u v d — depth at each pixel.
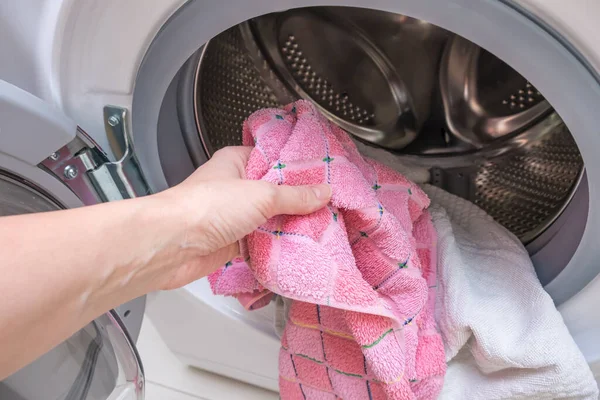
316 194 0.42
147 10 0.38
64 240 0.32
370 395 0.49
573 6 0.32
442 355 0.48
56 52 0.40
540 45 0.35
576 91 0.36
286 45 0.61
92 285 0.33
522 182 0.60
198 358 0.76
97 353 0.55
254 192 0.39
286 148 0.44
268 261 0.42
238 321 0.62
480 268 0.54
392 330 0.44
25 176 0.42
